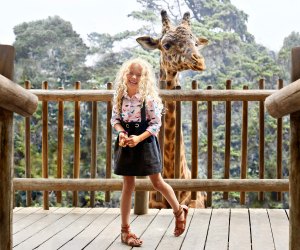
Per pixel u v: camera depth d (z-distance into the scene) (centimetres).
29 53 2283
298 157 250
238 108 1916
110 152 546
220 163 1872
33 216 512
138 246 397
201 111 1988
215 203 1727
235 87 2173
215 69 2298
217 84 2212
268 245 399
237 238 421
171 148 628
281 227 461
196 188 527
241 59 2284
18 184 534
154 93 393
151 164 394
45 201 544
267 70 2228
